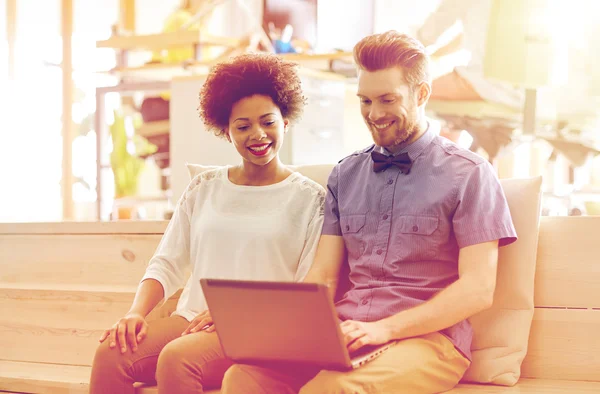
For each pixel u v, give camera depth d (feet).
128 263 7.66
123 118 15.23
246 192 6.50
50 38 17.34
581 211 12.21
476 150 12.57
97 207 14.66
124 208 15.52
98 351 6.09
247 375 5.31
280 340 5.03
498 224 5.52
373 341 5.15
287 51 13.28
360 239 5.92
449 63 12.92
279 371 5.42
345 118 13.78
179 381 5.72
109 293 7.36
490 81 12.44
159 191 16.20
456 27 12.80
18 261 8.22
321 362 5.02
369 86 5.70
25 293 7.78
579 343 5.98
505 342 5.90
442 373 5.47
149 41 13.39
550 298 6.09
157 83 13.62
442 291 5.41
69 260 7.96
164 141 14.69
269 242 6.26
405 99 5.72
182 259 6.65
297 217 6.38
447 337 5.53
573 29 12.11
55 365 7.62
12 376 7.09
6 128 16.75
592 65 12.05
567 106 12.26
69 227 7.95
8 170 16.75
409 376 5.22
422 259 5.67
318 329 4.82
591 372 5.94
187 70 13.53
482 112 12.49
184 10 14.52
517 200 6.04
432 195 5.66
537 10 12.22
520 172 13.35
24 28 17.10
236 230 6.33
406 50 5.70
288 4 13.79
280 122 6.43
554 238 6.12
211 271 6.33
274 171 6.56
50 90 17.34
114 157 15.01
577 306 6.02
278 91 6.39
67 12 15.97
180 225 6.70
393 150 5.97
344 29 14.30
